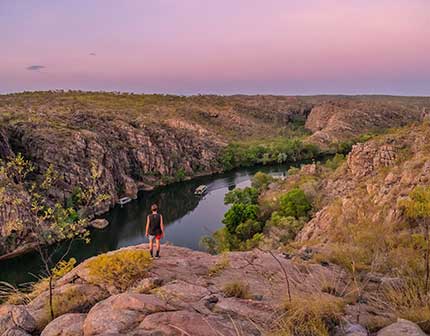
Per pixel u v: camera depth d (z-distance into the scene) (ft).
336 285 23.30
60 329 18.61
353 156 227.20
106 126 422.00
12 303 27.71
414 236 37.86
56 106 592.19
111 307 18.35
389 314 18.22
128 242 226.99
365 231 39.83
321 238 84.23
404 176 110.93
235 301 20.36
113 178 341.00
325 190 224.12
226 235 181.98
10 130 315.17
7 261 192.75
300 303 17.35
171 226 257.75
